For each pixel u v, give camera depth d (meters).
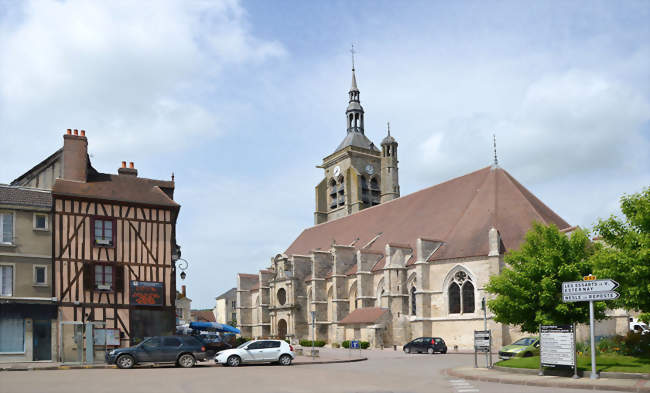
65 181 37.81
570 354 22.09
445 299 50.97
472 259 49.41
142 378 22.50
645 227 24.67
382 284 58.59
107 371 26.52
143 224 37.97
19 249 34.34
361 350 51.25
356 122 88.69
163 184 41.88
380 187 85.56
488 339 26.95
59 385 19.80
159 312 37.38
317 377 23.17
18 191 35.38
